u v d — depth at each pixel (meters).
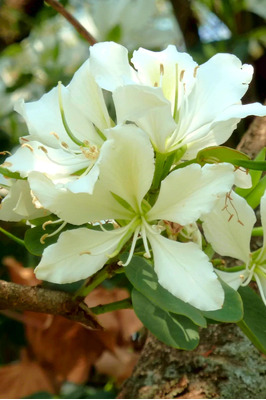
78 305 0.52
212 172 0.48
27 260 0.77
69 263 0.49
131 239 0.52
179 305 0.48
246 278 0.54
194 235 0.53
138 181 0.49
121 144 0.48
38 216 0.54
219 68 0.52
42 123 0.53
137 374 0.62
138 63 0.52
